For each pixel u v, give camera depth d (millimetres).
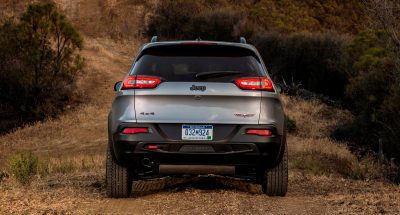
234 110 6980
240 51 7266
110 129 7289
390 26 24609
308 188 9133
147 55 7242
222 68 7098
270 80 7203
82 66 38781
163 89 6969
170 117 6941
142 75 7078
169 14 66188
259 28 61094
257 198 7773
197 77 7004
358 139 28969
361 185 9664
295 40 48000
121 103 7109
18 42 36906
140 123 6965
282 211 6867
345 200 7535
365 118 28406
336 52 42625
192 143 6930
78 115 35438
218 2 72438
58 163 16406
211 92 6957
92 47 52938
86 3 70500
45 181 9992
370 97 27281
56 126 33250
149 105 6988
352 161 20438
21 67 36531
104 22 66562
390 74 26672
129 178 7688
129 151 7039
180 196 7887
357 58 37562
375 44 36031
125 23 66562
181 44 7156
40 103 36969
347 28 78438
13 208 6812
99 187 8883
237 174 7906
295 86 42969
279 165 7676
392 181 13164
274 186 7762
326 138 28750
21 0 67125
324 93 42125
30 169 11477
